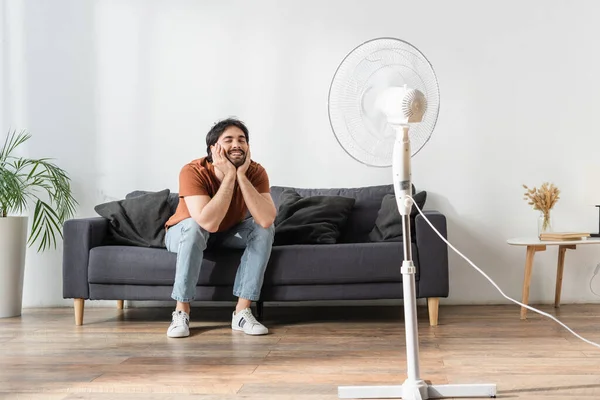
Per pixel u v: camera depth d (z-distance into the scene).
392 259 3.60
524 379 2.48
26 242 4.35
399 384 2.45
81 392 2.45
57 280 4.55
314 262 3.62
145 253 3.73
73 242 3.81
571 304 4.29
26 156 4.55
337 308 4.35
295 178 4.44
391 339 3.28
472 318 3.84
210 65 4.47
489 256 4.36
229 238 3.72
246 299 3.58
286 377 2.61
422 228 3.61
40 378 2.67
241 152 3.59
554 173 4.32
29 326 3.85
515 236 4.34
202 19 4.47
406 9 4.36
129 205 4.05
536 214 4.32
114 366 2.84
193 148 4.49
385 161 2.42
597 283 4.31
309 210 4.02
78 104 4.54
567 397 2.24
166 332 3.60
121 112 4.52
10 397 2.41
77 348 3.22
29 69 4.55
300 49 4.42
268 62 4.44
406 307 2.33
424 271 3.61
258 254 3.58
